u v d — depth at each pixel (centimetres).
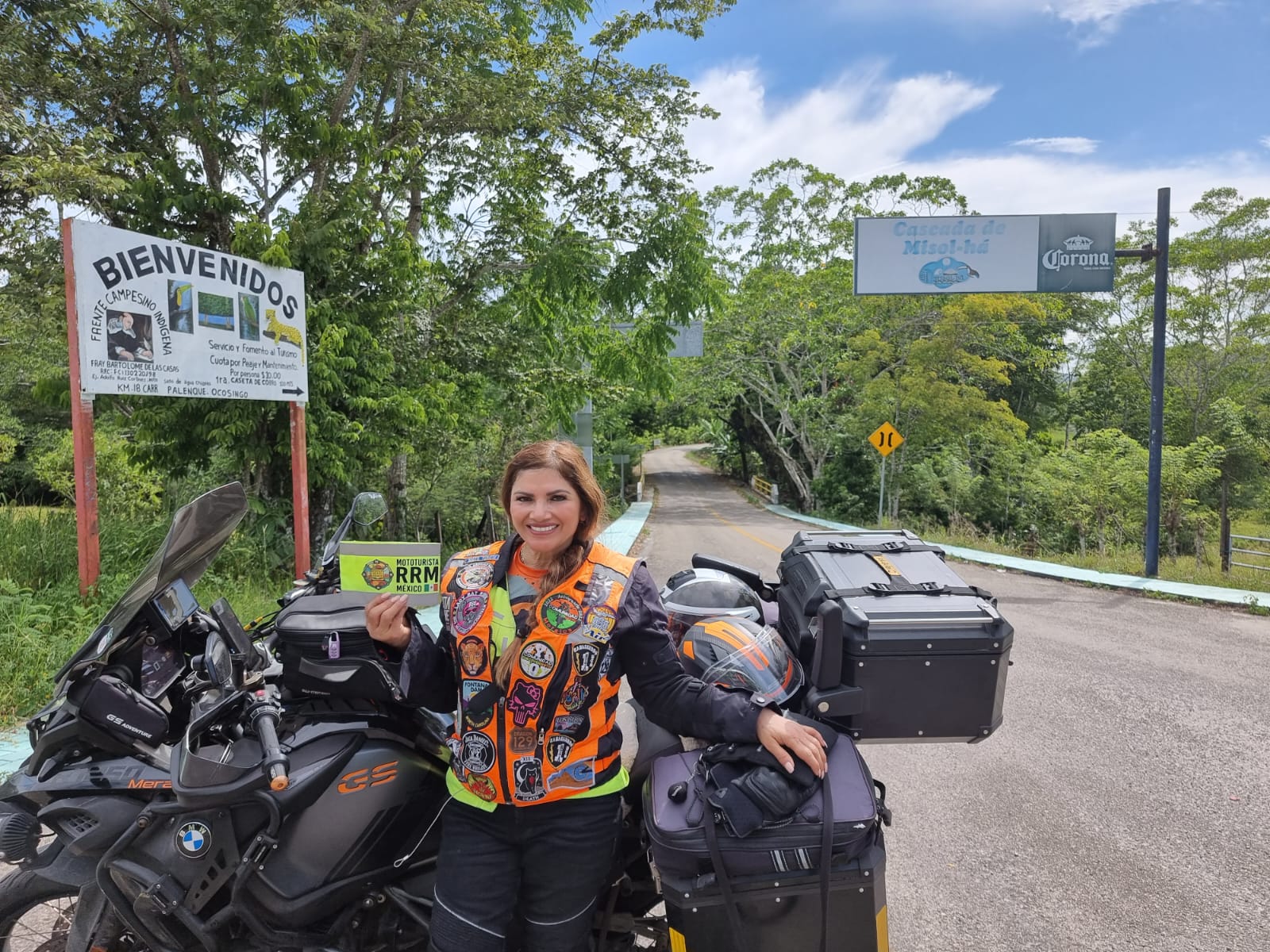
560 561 189
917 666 243
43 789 213
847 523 3120
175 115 1017
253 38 1008
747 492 5300
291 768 213
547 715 185
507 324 1576
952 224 1548
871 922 196
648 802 207
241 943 218
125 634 225
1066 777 495
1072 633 916
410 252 1145
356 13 1047
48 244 1075
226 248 1069
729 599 262
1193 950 315
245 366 834
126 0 1000
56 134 940
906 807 453
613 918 231
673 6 1300
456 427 1427
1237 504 3089
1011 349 3484
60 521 834
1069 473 2362
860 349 3331
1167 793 470
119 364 698
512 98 1252
